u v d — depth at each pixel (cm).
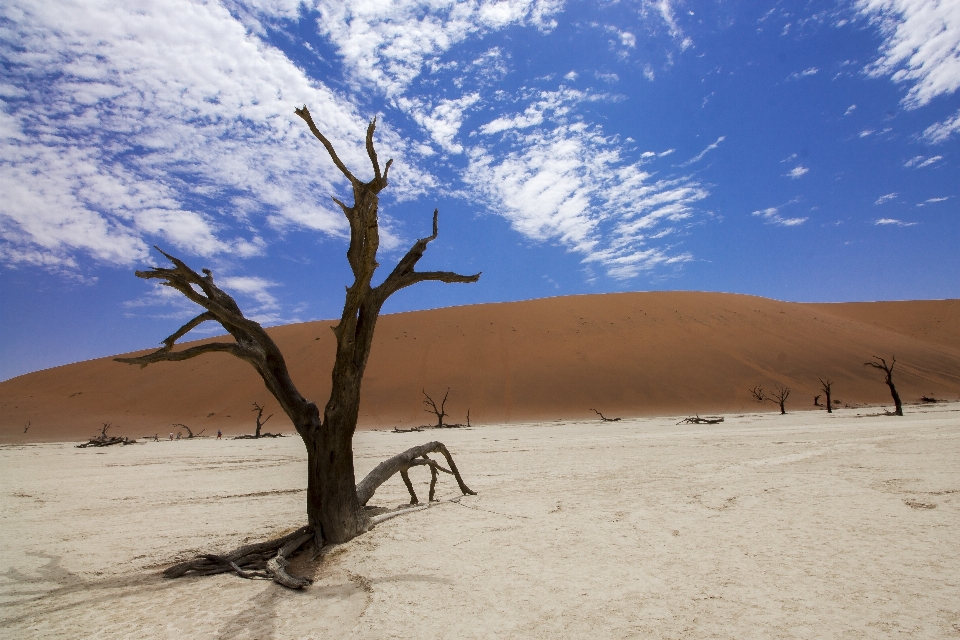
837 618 377
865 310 9669
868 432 1955
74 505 1084
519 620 404
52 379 7756
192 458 2275
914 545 536
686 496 873
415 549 619
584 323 7481
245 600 487
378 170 579
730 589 446
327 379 6475
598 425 3988
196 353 639
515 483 1125
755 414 4638
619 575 496
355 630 399
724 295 8738
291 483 1361
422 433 3938
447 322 7819
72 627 434
